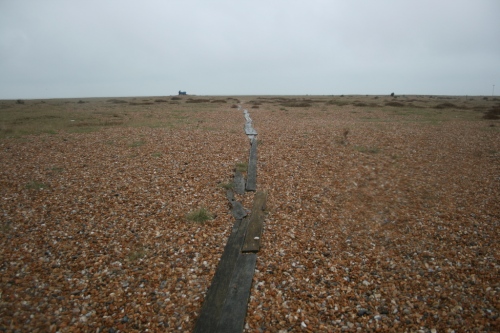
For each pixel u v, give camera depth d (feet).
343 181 47.24
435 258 27.66
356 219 35.50
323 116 131.64
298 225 33.86
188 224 33.14
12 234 29.89
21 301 21.39
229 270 25.66
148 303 21.80
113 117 124.16
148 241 29.63
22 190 40.34
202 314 20.80
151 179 45.60
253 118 124.47
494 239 30.53
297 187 44.83
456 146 68.33
